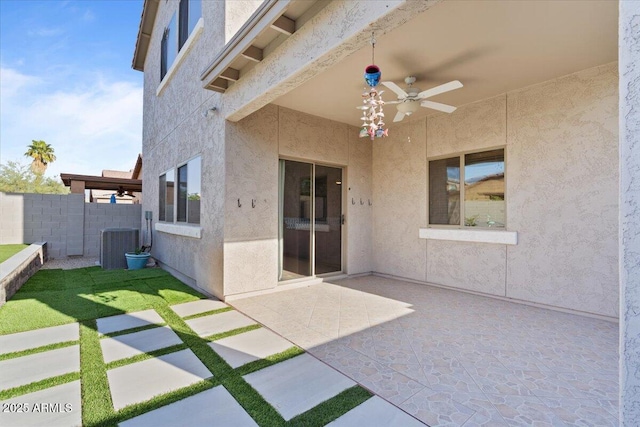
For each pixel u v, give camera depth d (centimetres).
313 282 662
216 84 510
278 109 605
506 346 353
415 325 420
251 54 417
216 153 559
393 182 730
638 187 128
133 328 400
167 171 835
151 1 935
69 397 251
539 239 502
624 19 133
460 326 415
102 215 1066
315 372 296
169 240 791
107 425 220
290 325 419
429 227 658
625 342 131
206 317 449
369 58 417
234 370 298
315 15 334
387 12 258
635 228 129
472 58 419
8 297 510
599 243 444
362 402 249
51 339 362
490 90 530
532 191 509
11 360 311
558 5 309
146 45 1074
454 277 612
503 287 543
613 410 241
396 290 611
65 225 1005
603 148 441
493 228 561
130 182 1209
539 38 370
